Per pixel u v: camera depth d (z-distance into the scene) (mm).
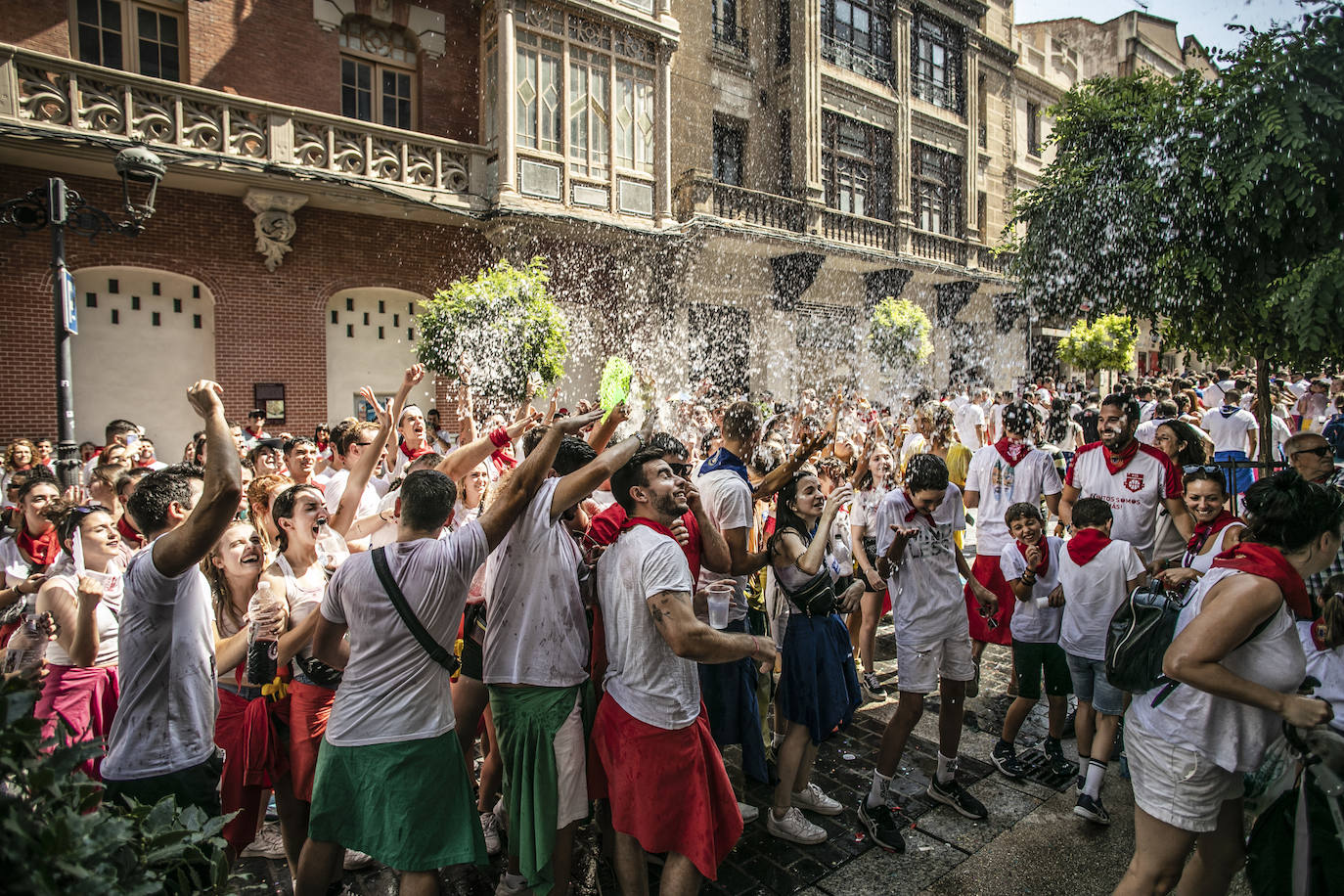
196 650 2541
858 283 19016
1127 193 5195
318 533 2961
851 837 3346
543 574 2648
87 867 1402
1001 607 4883
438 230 12703
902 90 18984
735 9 16922
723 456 3537
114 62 10375
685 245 14812
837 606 3492
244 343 11023
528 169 12555
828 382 18328
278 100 11391
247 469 5453
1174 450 4539
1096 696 3506
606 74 13367
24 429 9516
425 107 12797
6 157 9203
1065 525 4945
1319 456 3963
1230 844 2424
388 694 2311
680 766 2398
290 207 10961
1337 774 2031
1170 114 4855
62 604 2996
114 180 9977
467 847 2352
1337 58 4070
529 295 9781
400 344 12703
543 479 2514
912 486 3459
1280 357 4750
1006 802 3641
